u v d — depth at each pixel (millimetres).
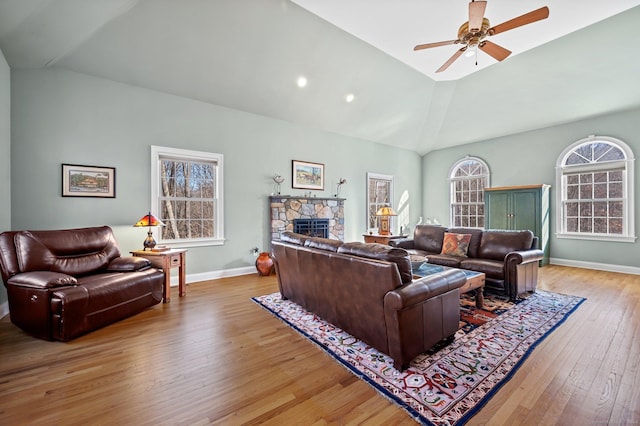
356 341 2301
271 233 4922
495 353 2082
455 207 7090
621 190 4770
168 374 1847
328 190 5766
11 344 2246
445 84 5188
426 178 7621
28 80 3182
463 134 6449
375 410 1513
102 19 2865
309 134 5473
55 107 3309
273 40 3625
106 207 3600
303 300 2900
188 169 4266
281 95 4543
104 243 3156
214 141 4395
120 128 3676
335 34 3730
